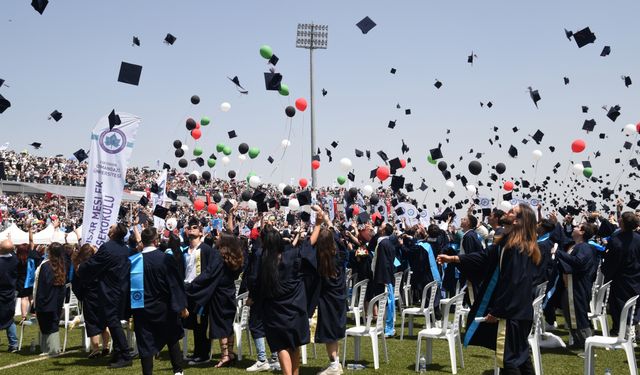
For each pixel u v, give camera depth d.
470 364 7.16
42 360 7.83
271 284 5.60
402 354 7.84
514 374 4.74
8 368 7.29
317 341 6.39
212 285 7.10
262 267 5.68
